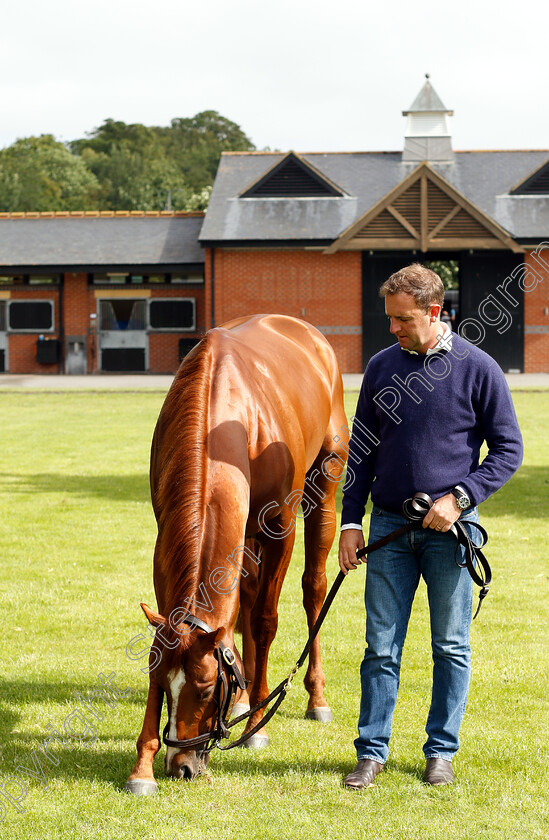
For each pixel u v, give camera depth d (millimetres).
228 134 108875
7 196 72188
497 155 30266
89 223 31156
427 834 3084
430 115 30328
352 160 30438
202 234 27453
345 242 26422
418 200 26078
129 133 97875
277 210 28375
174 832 3084
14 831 3104
